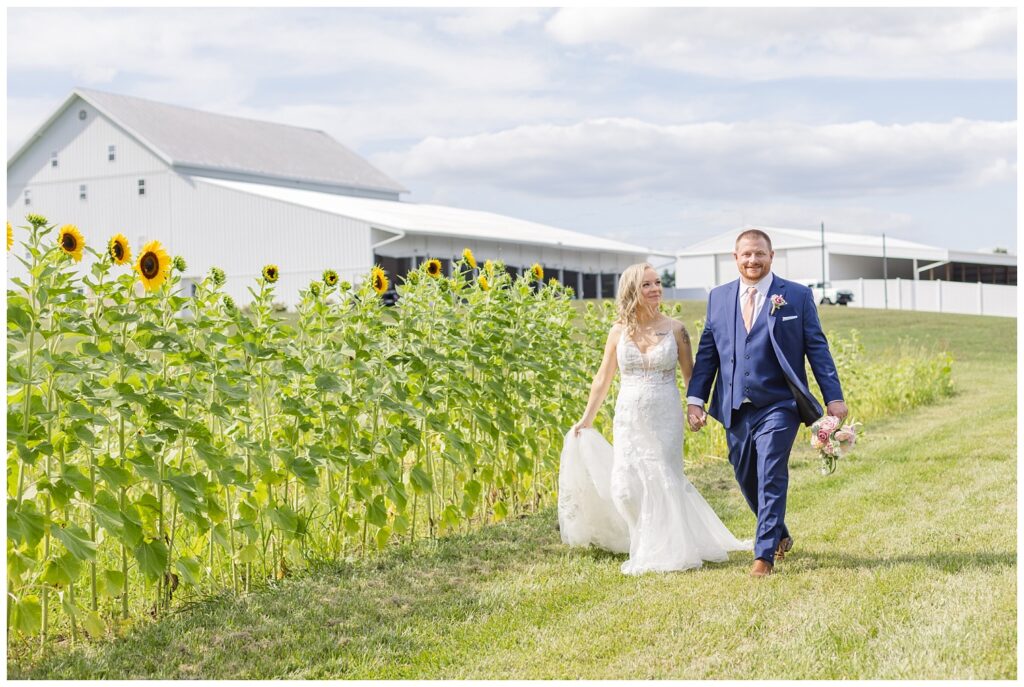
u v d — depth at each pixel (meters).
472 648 4.25
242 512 5.06
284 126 58.53
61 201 47.75
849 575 5.07
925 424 11.56
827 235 63.34
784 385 5.39
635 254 53.28
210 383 5.18
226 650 4.25
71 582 4.10
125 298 4.60
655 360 5.68
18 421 4.04
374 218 38.94
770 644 4.12
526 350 7.09
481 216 53.16
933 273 62.56
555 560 5.75
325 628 4.52
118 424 4.85
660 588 5.04
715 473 8.70
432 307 6.43
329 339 6.00
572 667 3.97
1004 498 6.84
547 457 7.31
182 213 43.94
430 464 6.23
